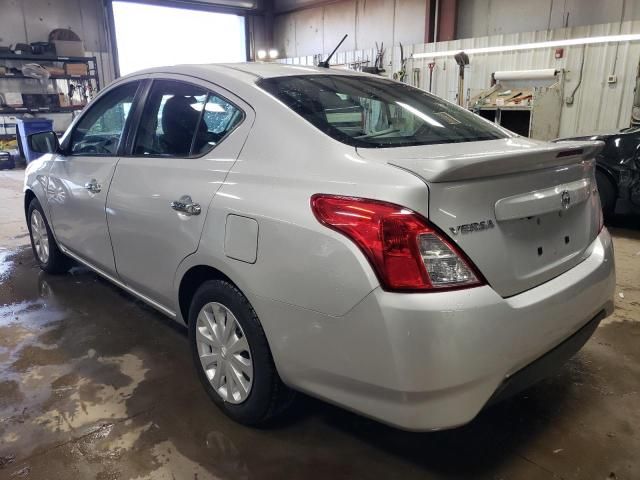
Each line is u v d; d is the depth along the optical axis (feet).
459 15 32.12
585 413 6.57
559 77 25.44
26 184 11.50
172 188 6.57
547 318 4.92
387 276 4.35
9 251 14.07
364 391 4.71
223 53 46.32
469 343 4.31
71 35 36.14
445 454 5.82
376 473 5.53
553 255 5.34
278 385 5.73
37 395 6.99
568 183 5.56
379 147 5.34
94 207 8.39
